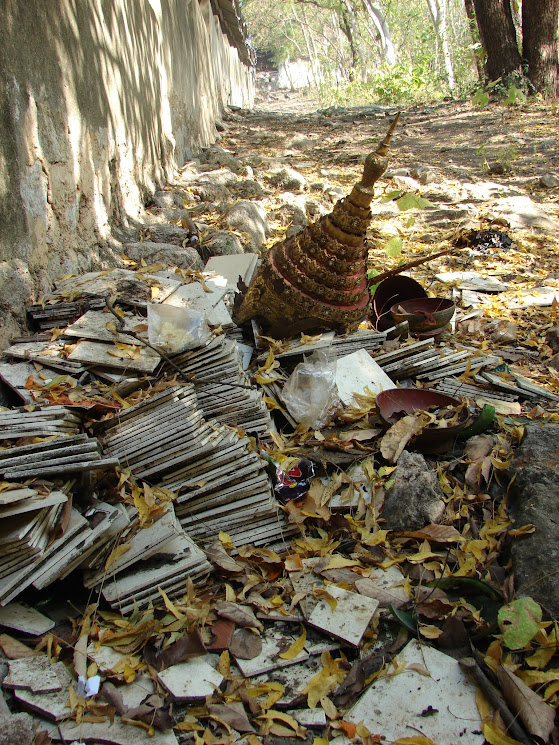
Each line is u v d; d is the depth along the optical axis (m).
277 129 14.25
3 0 3.62
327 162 10.45
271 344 4.12
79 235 4.74
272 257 4.22
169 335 3.39
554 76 14.67
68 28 4.71
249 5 49.72
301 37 52.75
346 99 23.62
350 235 3.94
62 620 2.47
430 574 2.74
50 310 3.74
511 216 7.71
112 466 2.76
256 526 2.95
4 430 2.66
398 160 10.51
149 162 7.29
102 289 3.87
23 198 3.83
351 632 2.40
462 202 8.30
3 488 2.34
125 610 2.47
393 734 2.09
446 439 3.35
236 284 5.02
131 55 6.64
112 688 2.21
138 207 6.52
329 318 4.09
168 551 2.65
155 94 7.80
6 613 2.42
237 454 2.97
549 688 2.20
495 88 14.95
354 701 2.22
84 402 3.01
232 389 3.39
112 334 3.42
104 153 5.45
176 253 5.41
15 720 2.08
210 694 2.20
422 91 19.83
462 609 2.54
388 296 5.00
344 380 3.79
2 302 3.51
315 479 3.18
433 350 4.12
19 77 3.79
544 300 5.58
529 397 3.94
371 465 3.17
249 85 33.59
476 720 2.12
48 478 2.50
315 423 3.58
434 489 2.99
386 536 2.90
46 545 2.38
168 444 2.89
